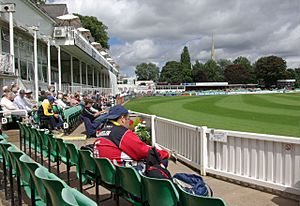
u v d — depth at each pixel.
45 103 10.79
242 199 4.81
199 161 6.31
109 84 61.06
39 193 3.17
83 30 38.78
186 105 31.48
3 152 4.71
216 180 5.76
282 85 114.19
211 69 123.19
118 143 4.03
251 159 5.32
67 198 2.17
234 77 122.31
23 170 3.67
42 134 5.87
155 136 8.73
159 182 2.88
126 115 4.29
